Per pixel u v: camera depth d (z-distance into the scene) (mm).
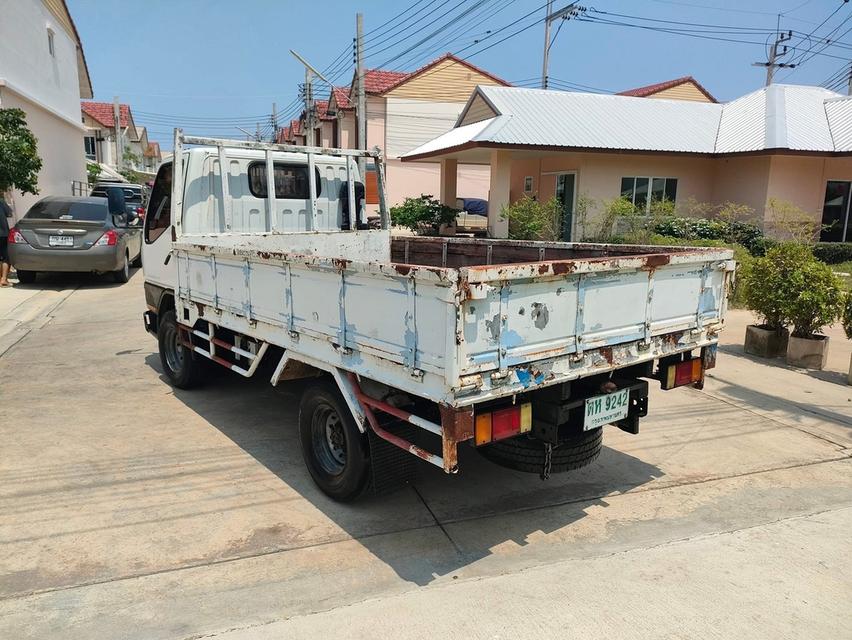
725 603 3131
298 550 3646
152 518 3979
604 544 3738
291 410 6039
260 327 4633
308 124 36969
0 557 3516
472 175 33688
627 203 16688
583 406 3812
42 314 10430
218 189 6070
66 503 4152
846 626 2961
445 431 3131
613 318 3723
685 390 6648
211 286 5258
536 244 5938
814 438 5379
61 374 7148
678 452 5109
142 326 9602
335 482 4145
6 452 4953
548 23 30328
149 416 5824
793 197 17797
